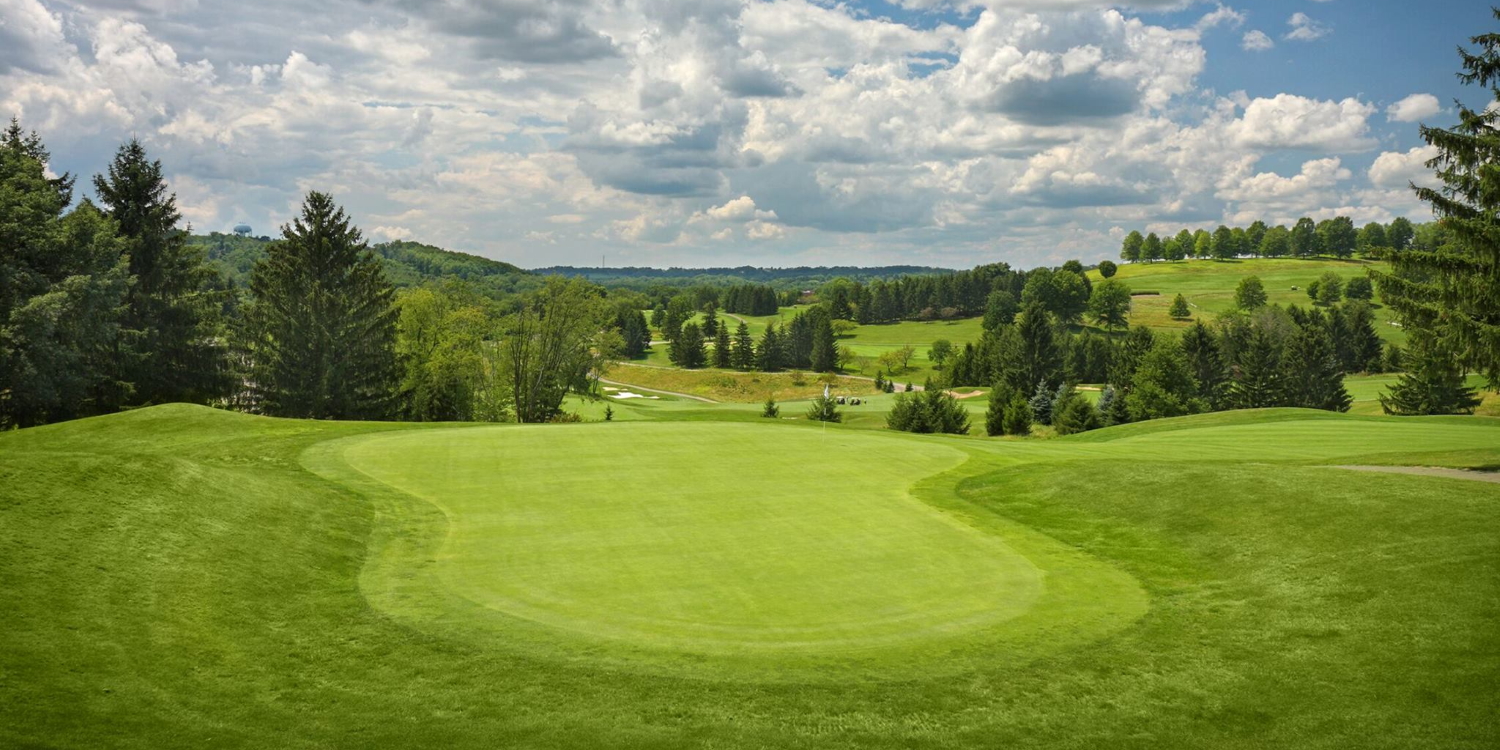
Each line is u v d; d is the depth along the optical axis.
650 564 15.57
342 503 18.80
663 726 9.20
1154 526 17.81
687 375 144.12
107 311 43.66
